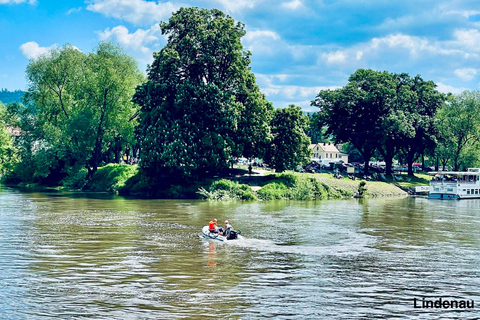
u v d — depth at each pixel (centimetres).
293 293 2466
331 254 3394
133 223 4678
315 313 2186
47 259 3116
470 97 11975
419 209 6656
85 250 3394
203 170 8256
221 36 8125
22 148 9931
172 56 7938
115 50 10206
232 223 4809
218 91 7906
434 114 11888
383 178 10994
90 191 8762
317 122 11488
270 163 8612
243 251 3431
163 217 5147
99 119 9638
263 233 4209
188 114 7881
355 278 2762
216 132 7875
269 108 8638
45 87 10150
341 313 2191
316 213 5822
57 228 4328
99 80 9419
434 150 12156
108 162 11338
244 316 2131
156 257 3198
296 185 8238
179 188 7825
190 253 3334
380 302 2353
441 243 3875
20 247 3481
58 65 9956
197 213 5572
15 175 10844
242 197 7569
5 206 6097
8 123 11288
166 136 7681
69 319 2077
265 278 2733
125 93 9688
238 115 8006
